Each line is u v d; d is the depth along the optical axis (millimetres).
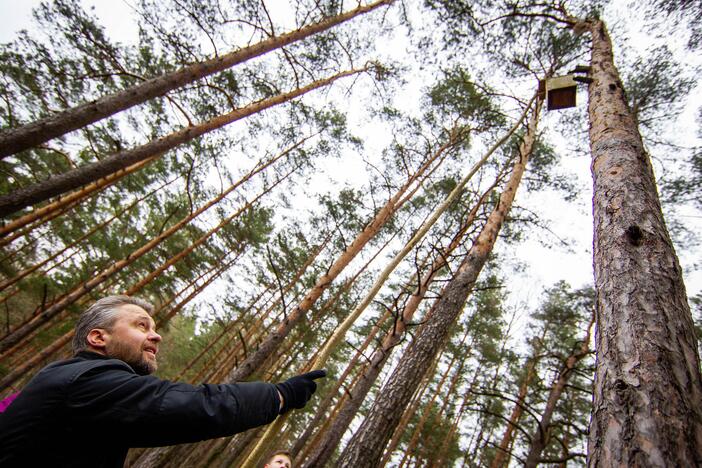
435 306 5707
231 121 5965
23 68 6570
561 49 6469
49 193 4207
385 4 7043
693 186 5949
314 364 2172
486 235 5926
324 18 6328
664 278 1780
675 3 4859
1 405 1002
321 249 13000
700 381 1425
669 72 5781
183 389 907
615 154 2748
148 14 5996
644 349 1516
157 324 11234
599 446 1373
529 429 13680
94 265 9969
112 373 900
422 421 14484
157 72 7176
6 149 3617
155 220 11383
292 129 10273
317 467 5504
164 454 6062
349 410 5875
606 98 3557
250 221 12070
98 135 8500
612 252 2035
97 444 836
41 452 779
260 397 1020
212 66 5191
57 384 841
